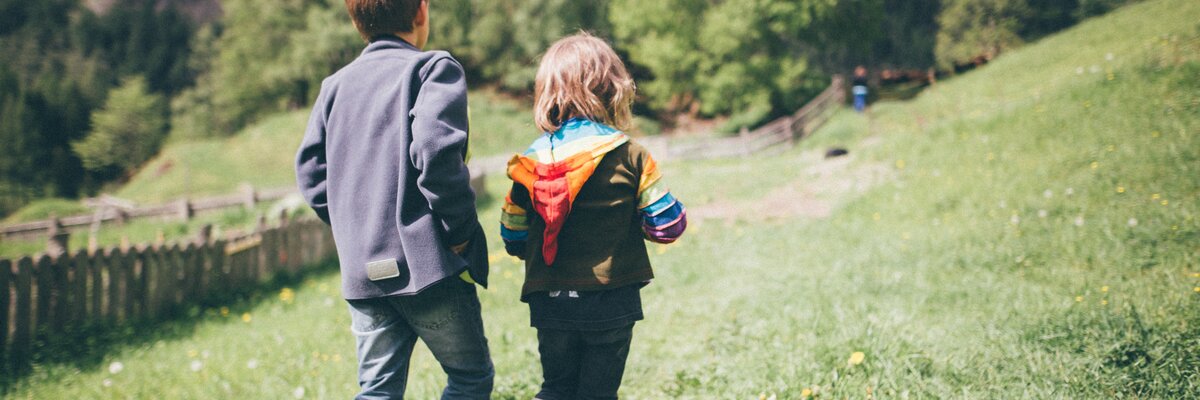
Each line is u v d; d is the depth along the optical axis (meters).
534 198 2.00
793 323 3.52
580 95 2.04
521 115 35.09
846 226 6.59
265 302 6.77
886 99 23.64
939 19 40.38
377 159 1.86
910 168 8.40
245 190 18.02
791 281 4.68
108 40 93.06
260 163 29.72
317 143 2.02
